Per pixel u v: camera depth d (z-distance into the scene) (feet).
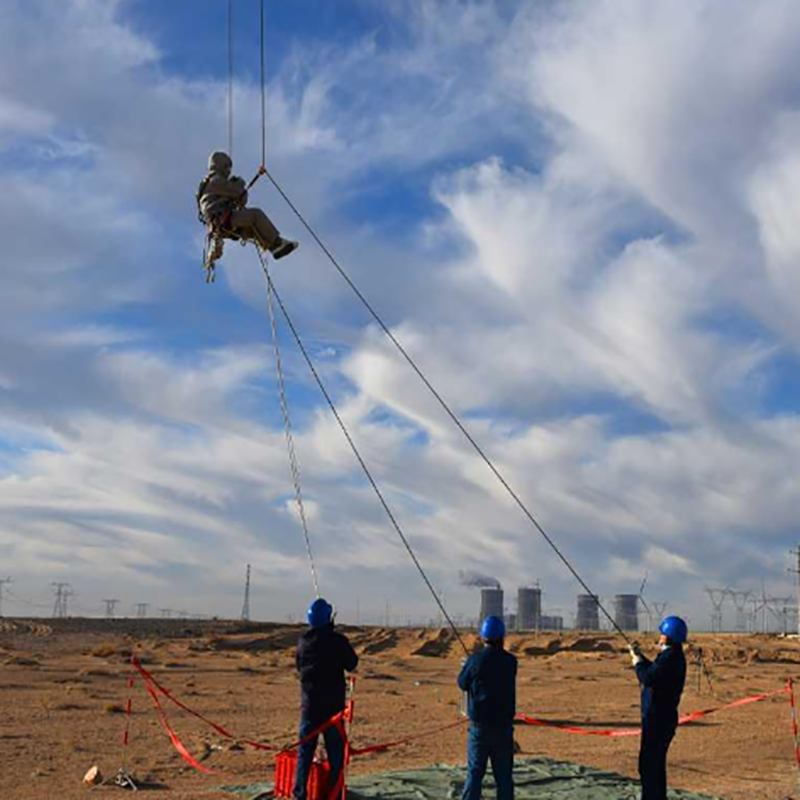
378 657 242.58
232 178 52.54
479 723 41.39
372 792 50.78
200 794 50.62
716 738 82.48
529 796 51.29
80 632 314.96
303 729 44.19
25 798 49.75
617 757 68.49
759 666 219.61
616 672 192.65
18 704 101.86
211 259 53.01
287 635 307.99
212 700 113.60
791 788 57.93
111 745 71.97
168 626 344.08
